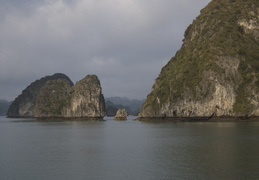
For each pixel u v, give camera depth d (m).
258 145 57.78
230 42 148.00
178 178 38.25
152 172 41.19
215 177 37.97
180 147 59.62
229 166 42.41
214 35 154.50
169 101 148.62
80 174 41.59
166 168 42.81
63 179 39.62
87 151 58.94
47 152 59.06
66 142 74.44
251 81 134.75
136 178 38.88
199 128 98.88
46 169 44.66
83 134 96.19
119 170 42.81
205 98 137.62
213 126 105.00
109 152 56.97
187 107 141.62
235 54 141.62
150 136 82.25
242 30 157.75
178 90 146.50
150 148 60.00
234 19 160.25
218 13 165.12
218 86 135.88
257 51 146.88
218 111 135.88
